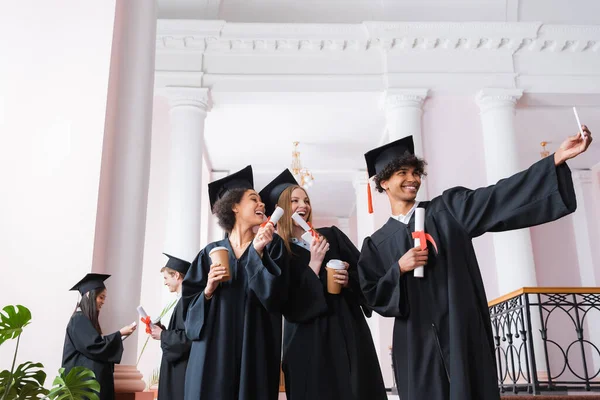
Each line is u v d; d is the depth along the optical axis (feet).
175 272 20.29
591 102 36.11
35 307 16.98
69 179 17.57
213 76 34.53
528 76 35.14
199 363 10.54
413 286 10.19
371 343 11.62
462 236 10.30
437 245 10.23
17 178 17.58
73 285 17.04
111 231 17.03
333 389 10.71
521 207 9.70
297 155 45.16
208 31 34.32
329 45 35.17
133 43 18.60
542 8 35.55
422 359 9.75
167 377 16.44
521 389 24.52
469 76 34.99
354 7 35.96
